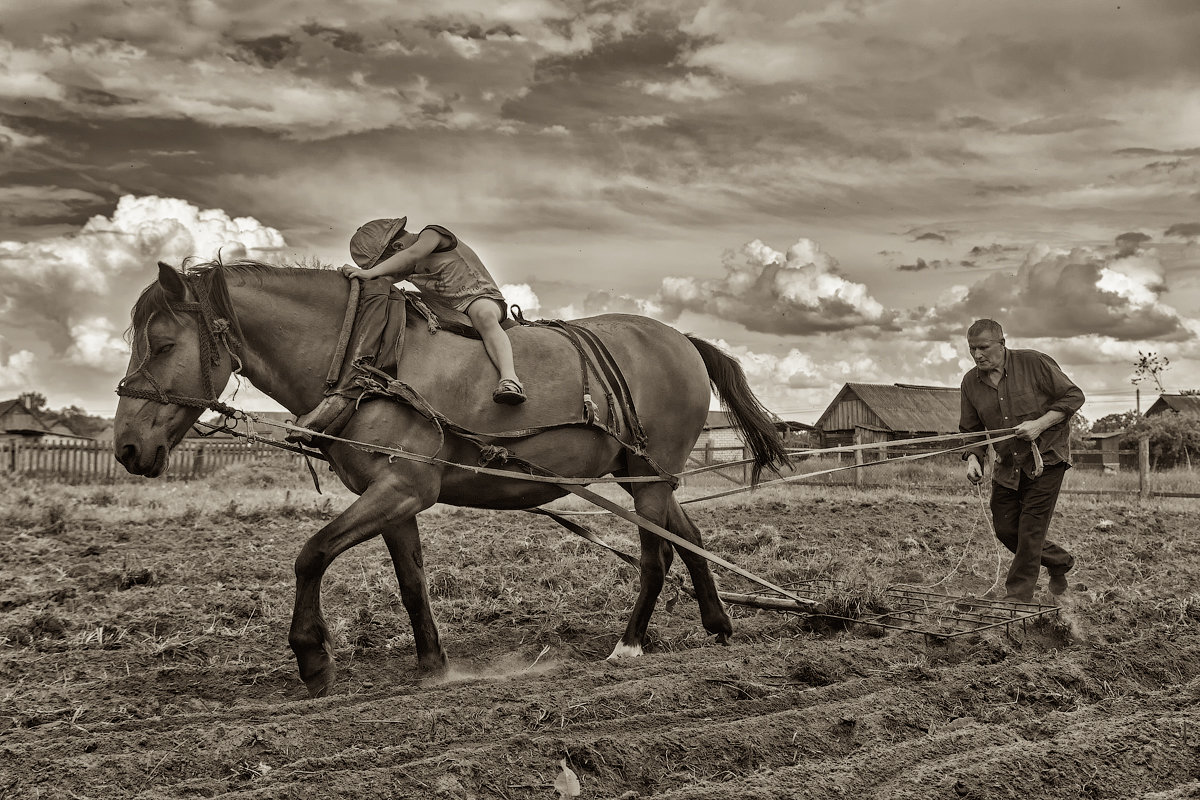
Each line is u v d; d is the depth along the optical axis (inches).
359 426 197.3
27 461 837.2
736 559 357.1
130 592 301.0
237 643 244.7
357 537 194.2
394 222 219.3
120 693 204.2
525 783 146.8
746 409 259.0
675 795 139.6
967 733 164.9
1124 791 146.0
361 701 190.7
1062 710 184.4
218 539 406.9
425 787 142.7
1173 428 1273.4
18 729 174.1
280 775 147.6
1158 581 306.0
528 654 239.1
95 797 140.7
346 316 203.3
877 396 1523.1
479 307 213.0
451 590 303.4
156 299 194.1
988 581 320.2
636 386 235.6
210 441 940.0
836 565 320.5
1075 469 1037.2
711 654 225.3
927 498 599.5
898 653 220.7
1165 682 203.5
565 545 380.2
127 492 646.5
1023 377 259.3
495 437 206.8
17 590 298.5
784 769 150.6
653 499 237.1
